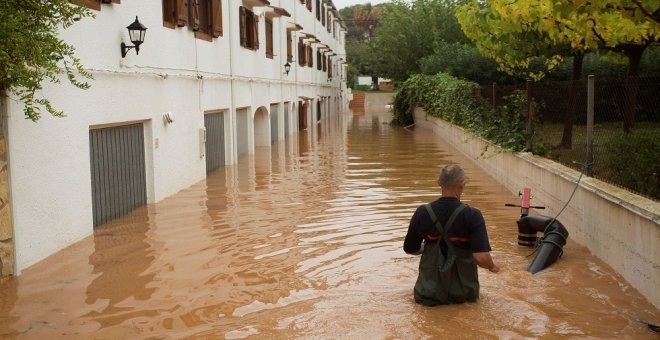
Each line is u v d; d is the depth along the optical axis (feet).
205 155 53.88
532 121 43.52
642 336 18.72
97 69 32.83
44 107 27.81
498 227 33.50
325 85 148.77
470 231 20.51
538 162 38.42
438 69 112.16
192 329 19.61
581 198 29.71
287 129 98.84
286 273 25.20
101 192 34.53
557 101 40.06
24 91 24.91
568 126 37.58
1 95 24.53
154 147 40.78
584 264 26.45
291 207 38.60
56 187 28.86
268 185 47.65
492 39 52.75
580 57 50.85
